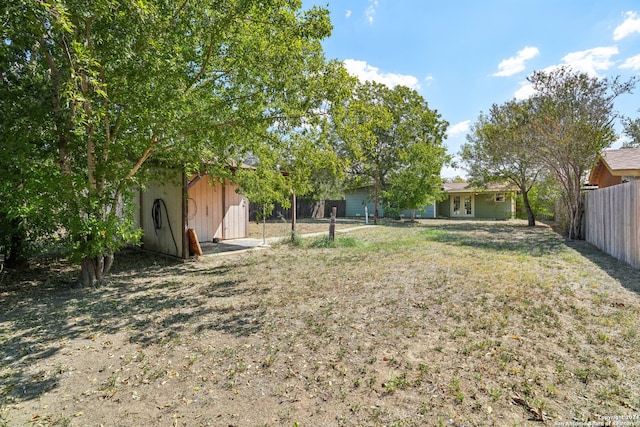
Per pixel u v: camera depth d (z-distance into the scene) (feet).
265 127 19.16
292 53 16.80
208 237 35.45
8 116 14.87
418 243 32.27
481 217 78.43
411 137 74.84
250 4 15.31
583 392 7.61
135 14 13.16
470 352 9.63
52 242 19.65
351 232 44.34
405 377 8.43
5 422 7.10
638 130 68.74
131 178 17.54
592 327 11.16
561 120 34.12
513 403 7.29
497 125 46.29
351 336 11.00
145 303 15.03
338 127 19.07
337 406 7.39
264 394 7.93
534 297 14.40
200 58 17.34
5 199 15.39
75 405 7.68
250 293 16.31
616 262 22.09
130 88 15.35
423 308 13.46
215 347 10.45
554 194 51.26
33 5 10.68
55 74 15.17
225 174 24.45
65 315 13.57
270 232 45.01
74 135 16.11
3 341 11.13
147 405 7.62
